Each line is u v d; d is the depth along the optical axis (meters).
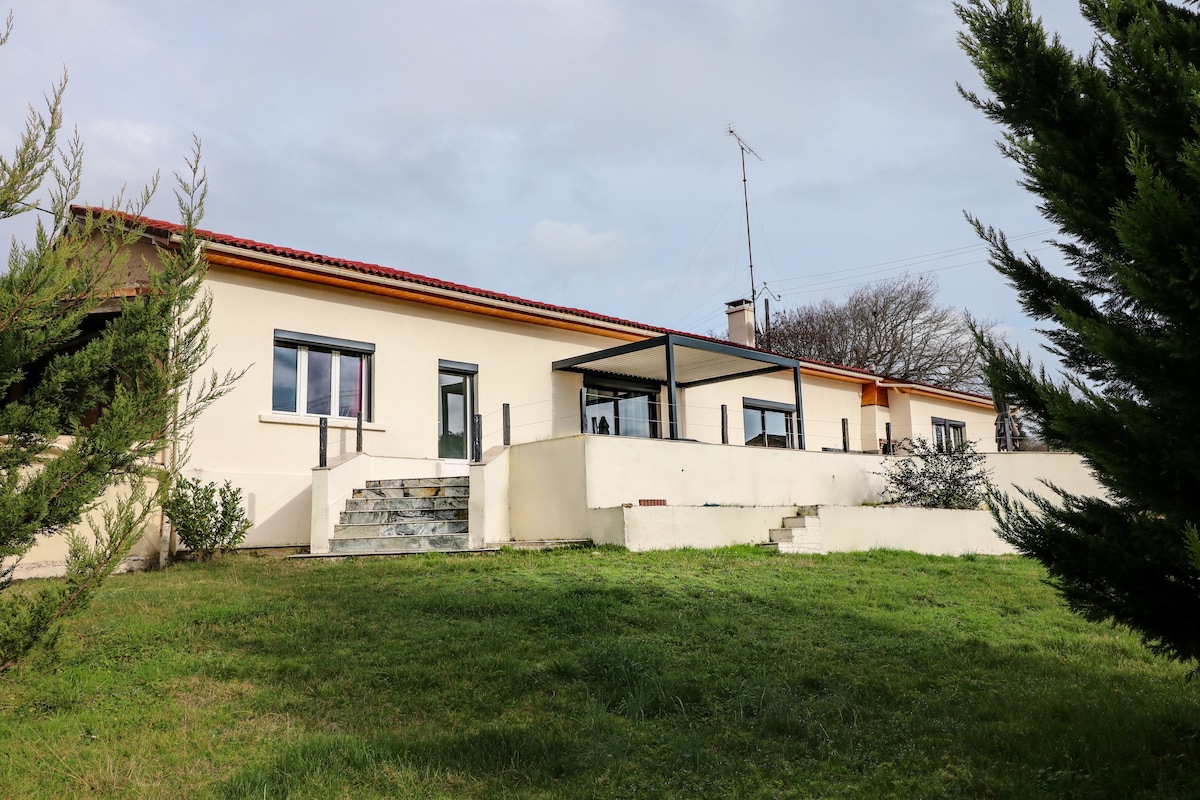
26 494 5.36
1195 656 5.09
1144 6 5.36
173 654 6.65
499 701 5.78
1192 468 4.54
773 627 8.02
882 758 5.00
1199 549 4.03
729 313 24.14
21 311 5.36
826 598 9.50
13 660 5.35
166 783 4.39
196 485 11.95
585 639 7.18
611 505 13.03
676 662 6.67
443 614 8.01
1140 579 4.98
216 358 12.90
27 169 5.41
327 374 14.40
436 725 5.35
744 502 15.59
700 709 5.76
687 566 10.78
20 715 5.40
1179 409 4.70
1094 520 5.43
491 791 4.39
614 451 13.20
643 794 4.44
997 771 4.73
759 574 10.62
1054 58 5.78
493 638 7.10
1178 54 5.29
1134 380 5.09
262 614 7.89
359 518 12.89
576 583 9.25
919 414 26.23
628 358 17.42
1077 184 5.66
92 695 5.76
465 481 13.48
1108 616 5.29
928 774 4.74
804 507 14.84
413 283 14.98
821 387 24.48
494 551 11.73
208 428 12.70
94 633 7.12
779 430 23.06
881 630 8.22
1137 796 4.33
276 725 5.28
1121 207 4.64
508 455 13.86
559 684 6.11
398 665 6.44
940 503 17.61
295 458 13.60
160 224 12.48
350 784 4.43
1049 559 5.32
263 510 13.10
